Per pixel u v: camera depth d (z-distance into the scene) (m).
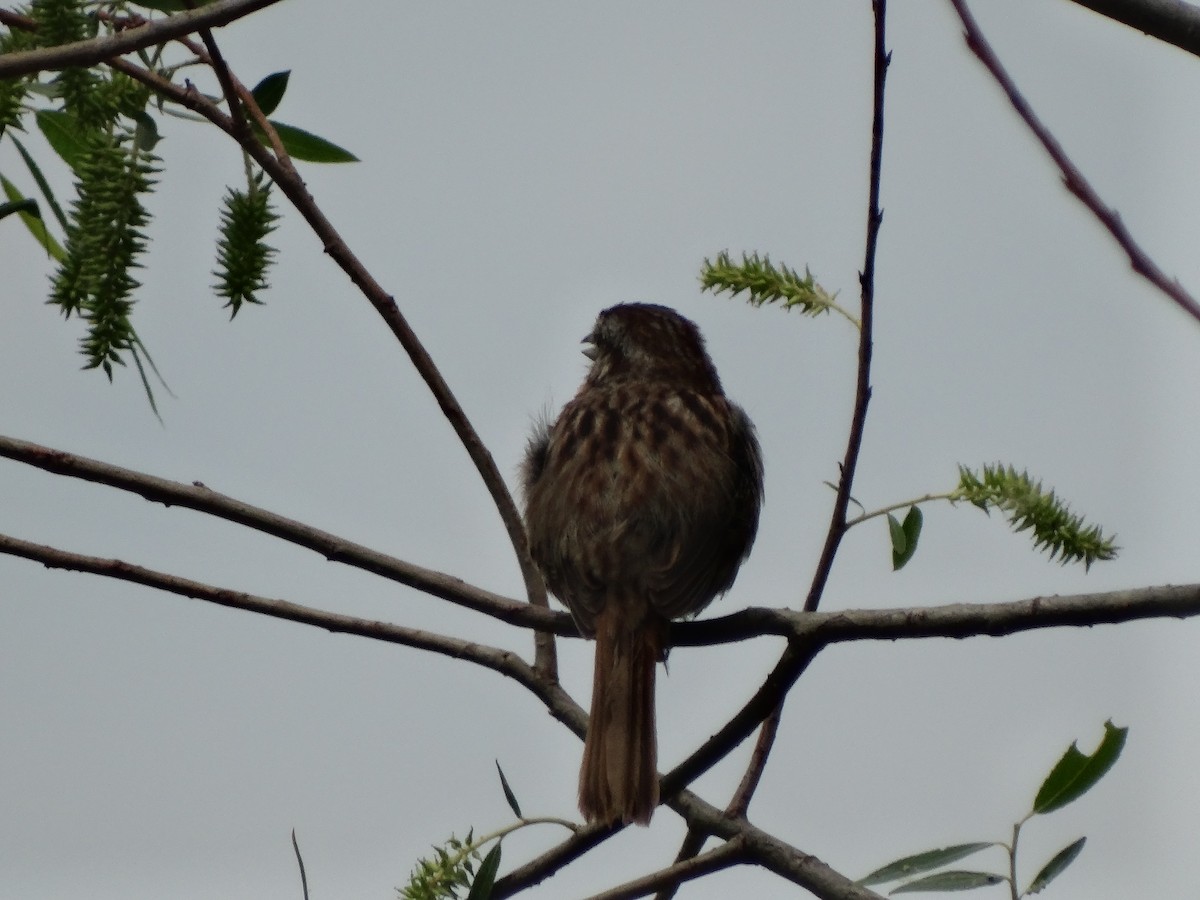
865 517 7.94
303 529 7.95
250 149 7.41
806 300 7.88
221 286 7.18
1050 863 6.96
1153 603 6.45
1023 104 4.39
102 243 6.95
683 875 7.61
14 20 7.04
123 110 7.03
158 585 7.86
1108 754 6.92
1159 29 5.27
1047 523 7.45
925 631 6.93
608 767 8.05
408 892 7.14
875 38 7.01
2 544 7.72
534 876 7.80
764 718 7.55
